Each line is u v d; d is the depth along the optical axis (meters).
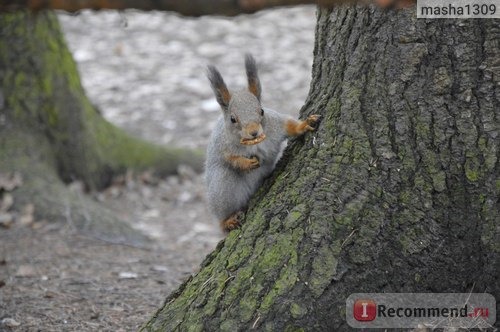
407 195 7.09
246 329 6.78
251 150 8.20
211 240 14.61
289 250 6.97
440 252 7.05
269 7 3.96
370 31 7.45
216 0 3.83
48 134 15.87
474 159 7.07
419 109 7.18
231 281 7.07
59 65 16.30
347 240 6.93
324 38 8.08
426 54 7.16
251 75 8.13
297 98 21.78
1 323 9.33
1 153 15.10
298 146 7.85
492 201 7.03
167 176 17.70
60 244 13.01
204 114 21.22
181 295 7.51
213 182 8.59
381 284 6.91
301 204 7.18
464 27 7.09
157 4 3.85
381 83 7.32
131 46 25.59
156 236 14.68
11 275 11.32
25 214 13.94
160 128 20.44
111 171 17.06
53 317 9.59
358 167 7.19
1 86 15.72
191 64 24.27
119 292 10.69
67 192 14.77
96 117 17.23
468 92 7.10
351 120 7.38
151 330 7.30
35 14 4.29
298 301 6.77
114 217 14.40
